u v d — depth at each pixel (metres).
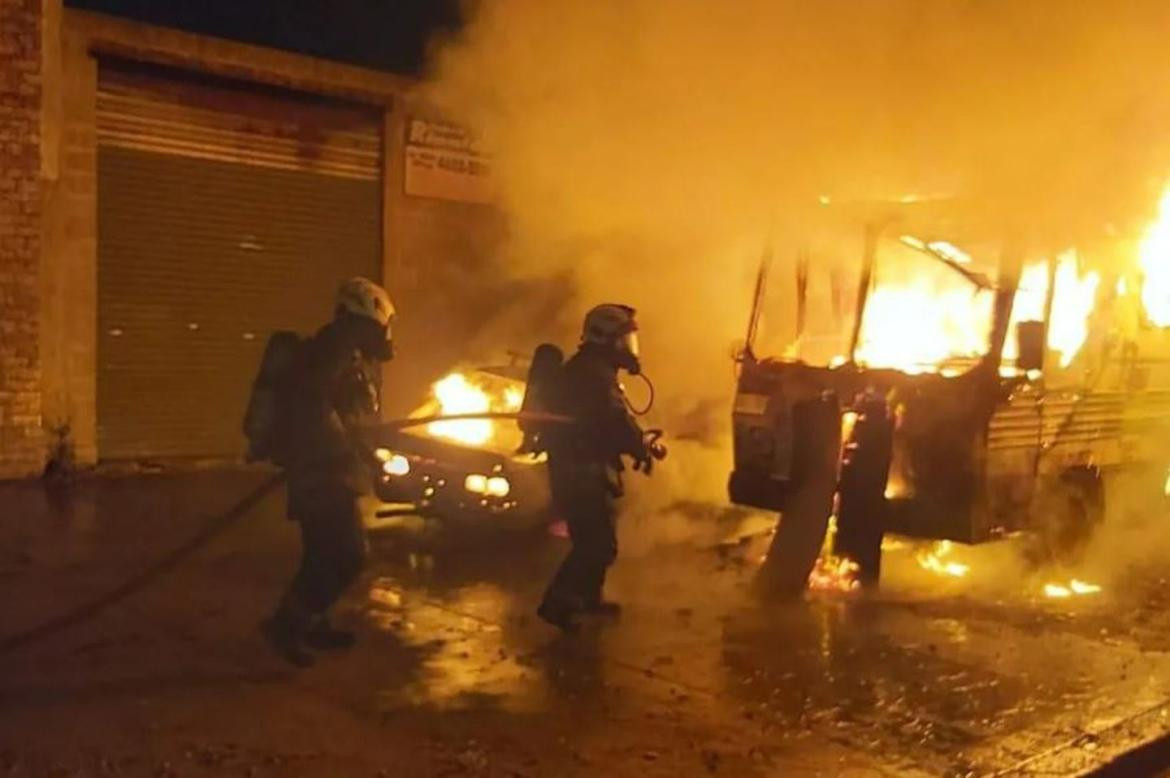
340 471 5.74
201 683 5.61
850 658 6.37
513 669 6.00
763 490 8.27
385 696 5.52
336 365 5.77
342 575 5.81
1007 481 7.63
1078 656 6.49
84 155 12.37
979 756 5.02
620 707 5.48
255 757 4.73
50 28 11.83
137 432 12.99
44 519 9.68
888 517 7.80
